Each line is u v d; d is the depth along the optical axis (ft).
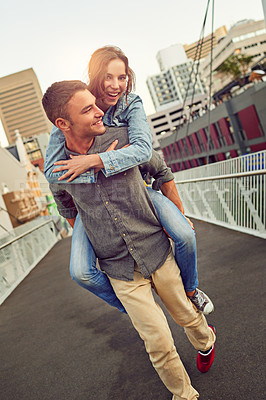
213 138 126.11
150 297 4.93
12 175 81.00
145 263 4.83
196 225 24.81
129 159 4.44
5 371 9.39
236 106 106.11
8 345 11.38
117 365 8.01
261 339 7.27
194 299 5.76
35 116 609.83
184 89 485.56
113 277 4.97
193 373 6.69
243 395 5.67
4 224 60.64
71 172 4.42
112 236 4.78
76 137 4.43
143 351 8.34
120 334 9.78
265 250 13.70
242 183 17.54
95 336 10.13
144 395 6.50
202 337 5.91
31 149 255.09
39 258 31.35
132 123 4.79
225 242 17.02
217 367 6.67
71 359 9.00
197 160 148.05
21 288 20.66
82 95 4.07
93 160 4.34
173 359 4.83
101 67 4.63
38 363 9.31
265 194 15.11
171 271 5.06
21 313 14.99
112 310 12.06
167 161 186.29
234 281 11.32
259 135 99.96
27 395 7.77
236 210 18.97
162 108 395.55
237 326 8.17
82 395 7.16
